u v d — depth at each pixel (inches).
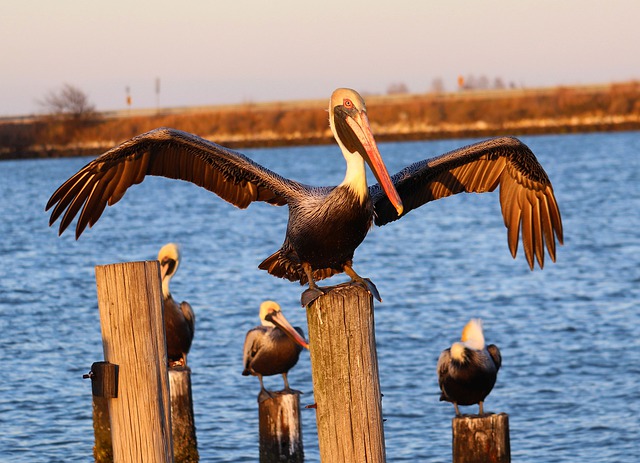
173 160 330.0
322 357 253.8
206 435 540.1
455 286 1002.1
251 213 1849.2
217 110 4655.5
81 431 548.4
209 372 664.4
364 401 253.0
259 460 501.0
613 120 4574.3
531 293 951.6
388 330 783.1
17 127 4101.9
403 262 1186.0
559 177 2405.3
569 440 526.6
